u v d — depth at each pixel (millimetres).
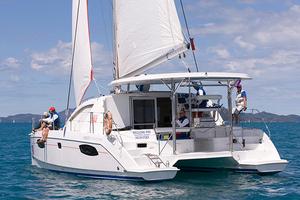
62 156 14188
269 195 10984
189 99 13523
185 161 14312
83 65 15578
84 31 15547
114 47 14602
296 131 61719
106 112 12906
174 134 12711
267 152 13758
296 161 18719
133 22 14078
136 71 14180
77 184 12547
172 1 13555
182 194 10945
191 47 13297
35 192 12102
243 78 12984
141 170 11828
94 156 12930
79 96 15812
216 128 13828
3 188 12859
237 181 12562
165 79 12492
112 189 11570
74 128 14492
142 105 14195
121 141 12430
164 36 13758
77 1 15844
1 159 22047
